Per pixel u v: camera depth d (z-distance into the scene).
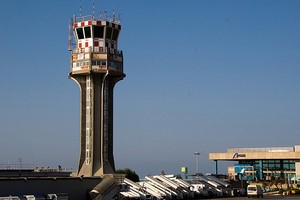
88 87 116.19
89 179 89.75
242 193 134.25
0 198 67.31
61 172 109.38
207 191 125.56
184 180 124.88
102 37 117.31
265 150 197.25
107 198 90.06
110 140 116.38
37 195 73.00
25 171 100.62
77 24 117.31
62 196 77.00
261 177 190.50
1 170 95.62
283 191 145.38
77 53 116.38
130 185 104.94
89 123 115.00
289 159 187.75
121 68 118.69
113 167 115.38
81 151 114.69
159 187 110.88
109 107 117.31
